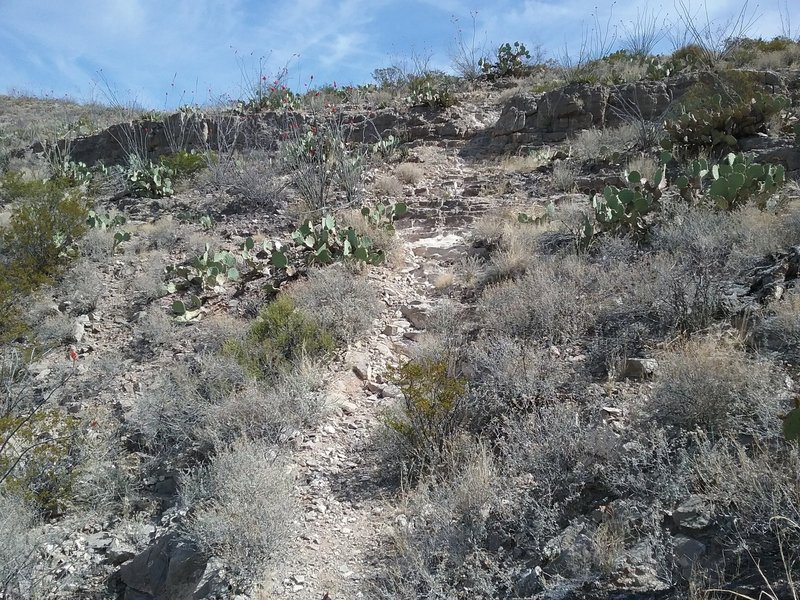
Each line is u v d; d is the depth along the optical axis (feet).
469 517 14.35
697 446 13.85
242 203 42.50
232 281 31.55
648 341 19.29
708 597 10.43
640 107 44.93
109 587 16.79
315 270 29.73
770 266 20.74
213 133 55.06
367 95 63.77
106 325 29.76
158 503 19.27
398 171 44.42
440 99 54.60
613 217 27.63
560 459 14.93
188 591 15.44
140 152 55.93
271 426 20.26
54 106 100.89
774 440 13.08
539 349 20.06
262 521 15.74
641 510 12.73
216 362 23.45
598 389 17.53
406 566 13.99
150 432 21.39
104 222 39.65
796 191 28.40
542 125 46.75
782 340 16.87
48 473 20.17
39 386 25.40
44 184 41.55
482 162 46.09
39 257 34.58
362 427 20.18
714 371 15.03
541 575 12.33
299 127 53.72
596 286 23.47
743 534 11.31
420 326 25.95
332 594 14.05
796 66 49.11
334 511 16.78
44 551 17.95
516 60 66.59
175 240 37.88
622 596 11.13
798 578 10.14
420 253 33.14
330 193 42.09
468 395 18.51
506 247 29.78
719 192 26.30
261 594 14.38
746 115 35.65
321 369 23.07
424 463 16.87
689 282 20.33
